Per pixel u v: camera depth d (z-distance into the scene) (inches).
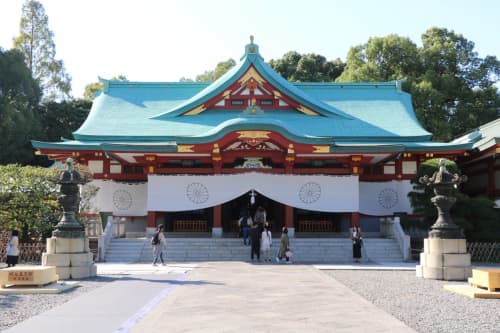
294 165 1519.4
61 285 711.7
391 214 1523.1
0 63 2229.3
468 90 2381.9
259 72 1583.4
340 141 1540.4
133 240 1247.5
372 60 2394.2
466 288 687.7
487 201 1269.7
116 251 1213.1
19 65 2277.3
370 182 1539.1
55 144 1443.2
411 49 2361.0
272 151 1405.0
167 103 1734.7
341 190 1392.7
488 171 1546.5
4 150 2183.8
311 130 1556.3
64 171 863.7
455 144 1466.5
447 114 2393.0
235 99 1614.2
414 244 1318.9
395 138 1574.8
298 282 776.3
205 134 1350.9
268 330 449.7
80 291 685.9
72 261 826.8
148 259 1203.9
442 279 829.8
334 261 1192.8
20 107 2267.5
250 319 495.8
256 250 1181.7
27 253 1126.4
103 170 1517.0
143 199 1510.8
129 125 1599.4
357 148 1353.3
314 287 719.7
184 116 1616.6
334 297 629.6
